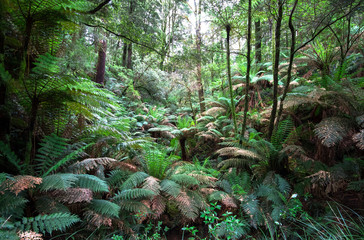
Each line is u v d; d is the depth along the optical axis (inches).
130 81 320.2
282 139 124.7
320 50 144.9
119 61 431.8
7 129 76.6
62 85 74.0
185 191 105.0
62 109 91.9
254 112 184.1
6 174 65.9
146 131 234.7
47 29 80.8
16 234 51.1
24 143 91.4
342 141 106.3
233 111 147.5
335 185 89.4
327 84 129.7
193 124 219.8
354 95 107.7
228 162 118.0
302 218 85.6
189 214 91.0
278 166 113.0
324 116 123.3
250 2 121.6
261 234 86.7
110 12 131.3
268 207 92.7
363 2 94.8
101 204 78.3
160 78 388.5
